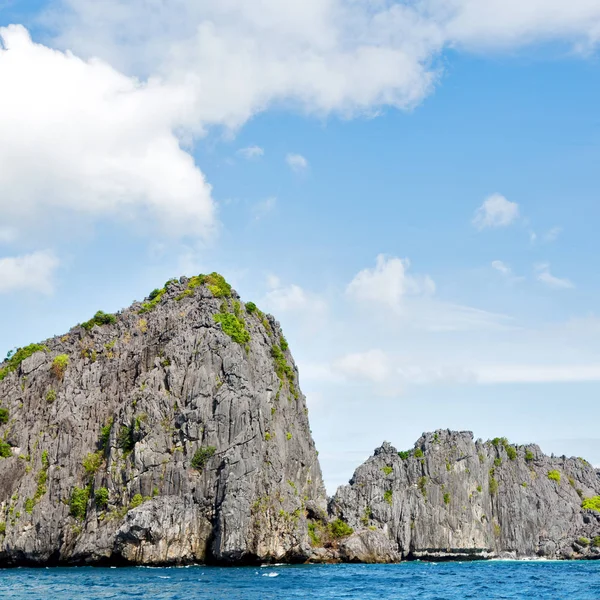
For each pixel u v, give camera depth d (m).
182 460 184.12
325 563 198.50
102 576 149.38
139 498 180.38
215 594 119.56
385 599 119.62
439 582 148.50
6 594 119.12
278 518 181.25
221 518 173.00
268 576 151.88
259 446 186.88
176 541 172.62
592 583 148.38
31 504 187.50
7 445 197.38
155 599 112.19
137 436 187.75
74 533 183.88
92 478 191.00
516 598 121.88
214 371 199.25
